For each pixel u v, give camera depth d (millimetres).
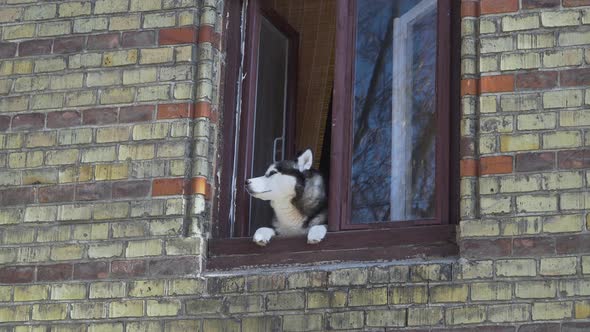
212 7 14141
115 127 13938
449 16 13477
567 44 12703
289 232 13992
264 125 14977
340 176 13477
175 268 13289
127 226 13562
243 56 14453
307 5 15773
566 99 12547
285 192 13867
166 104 13852
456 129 13125
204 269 13391
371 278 12617
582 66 12609
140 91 13984
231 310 12969
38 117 14250
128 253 13461
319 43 16484
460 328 12180
